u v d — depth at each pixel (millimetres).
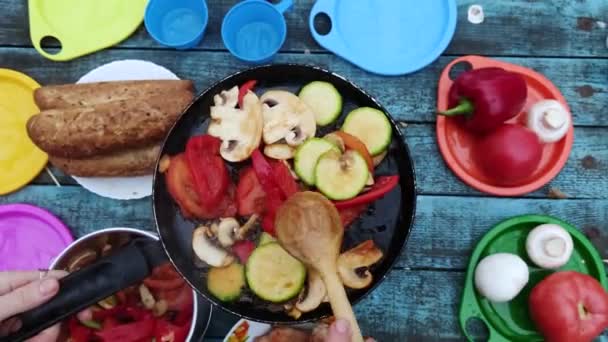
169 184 684
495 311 836
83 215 872
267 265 655
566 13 904
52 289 623
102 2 914
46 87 827
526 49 899
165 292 776
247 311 667
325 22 905
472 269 835
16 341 619
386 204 677
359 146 668
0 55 906
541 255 810
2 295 643
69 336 756
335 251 606
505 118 800
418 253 856
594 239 859
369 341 745
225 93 702
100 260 661
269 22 903
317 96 699
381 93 888
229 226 675
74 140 779
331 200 642
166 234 677
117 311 763
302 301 656
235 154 682
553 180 869
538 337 825
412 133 877
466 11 908
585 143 875
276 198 661
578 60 895
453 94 826
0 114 893
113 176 844
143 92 815
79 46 897
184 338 763
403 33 897
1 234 867
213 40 904
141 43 907
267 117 690
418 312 847
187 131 705
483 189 852
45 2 917
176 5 910
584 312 775
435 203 865
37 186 877
